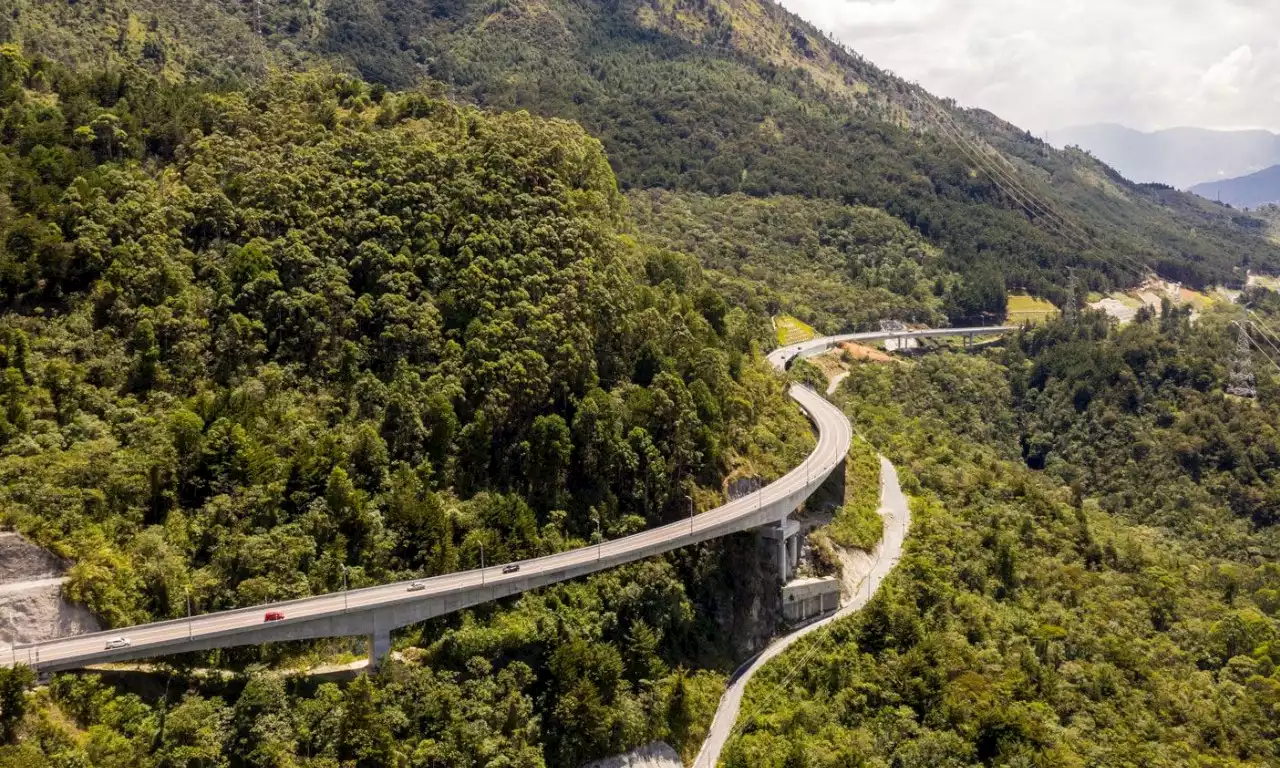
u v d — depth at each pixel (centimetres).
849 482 18000
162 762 9219
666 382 14875
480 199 15450
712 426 15425
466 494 12838
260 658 10575
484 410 13088
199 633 9906
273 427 12119
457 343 13675
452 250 14875
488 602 11825
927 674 13350
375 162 15625
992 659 13988
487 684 11200
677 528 13825
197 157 15200
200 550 10988
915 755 12212
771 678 13488
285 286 13675
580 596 12575
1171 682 14138
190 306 12912
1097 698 13625
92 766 8875
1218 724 13338
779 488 15562
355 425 12694
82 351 12038
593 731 11431
